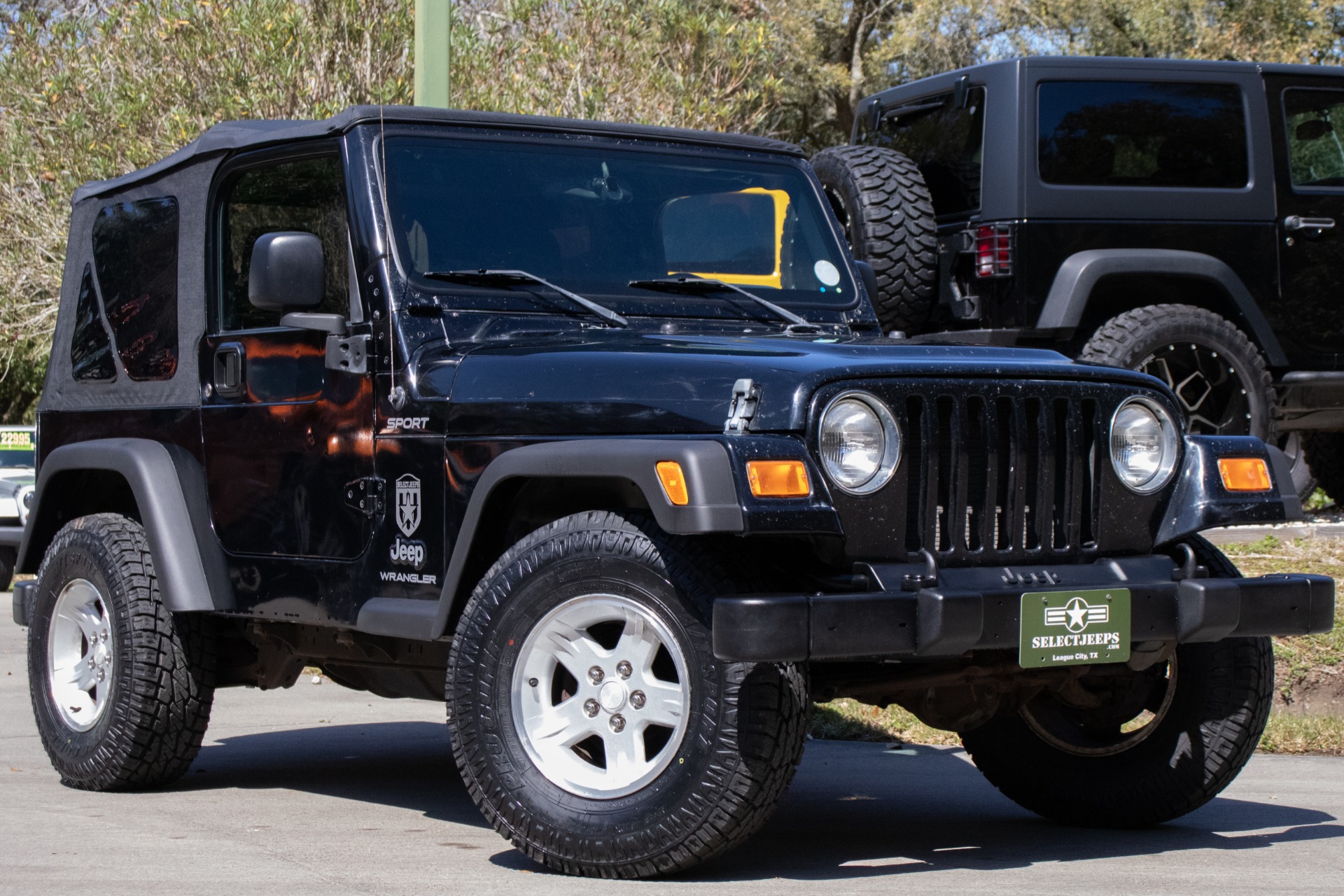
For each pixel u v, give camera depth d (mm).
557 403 4027
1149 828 4754
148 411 5352
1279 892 3832
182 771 5422
